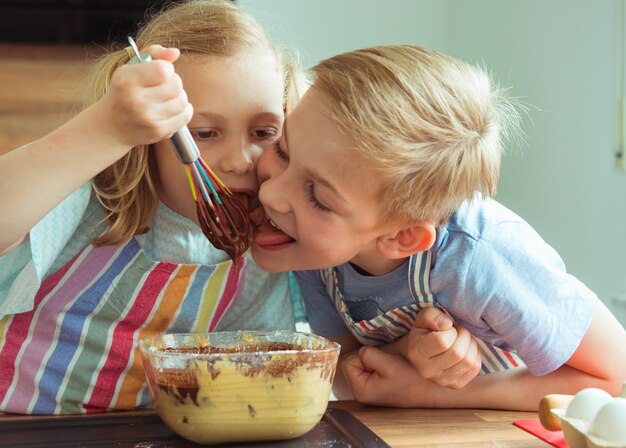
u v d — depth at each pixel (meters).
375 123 0.85
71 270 1.02
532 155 2.33
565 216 2.22
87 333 1.03
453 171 0.89
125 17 2.21
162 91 0.76
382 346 1.09
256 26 0.99
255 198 0.97
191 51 0.93
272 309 1.11
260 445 0.80
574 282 1.01
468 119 0.90
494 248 0.97
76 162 0.79
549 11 2.22
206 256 1.06
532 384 0.99
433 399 0.99
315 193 0.88
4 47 2.19
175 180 0.98
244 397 0.78
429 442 0.83
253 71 0.93
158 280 1.04
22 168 0.79
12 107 2.21
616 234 2.03
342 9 2.49
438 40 2.58
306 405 0.80
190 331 1.07
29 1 2.17
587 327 0.98
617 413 0.72
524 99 2.35
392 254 0.94
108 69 1.01
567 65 2.17
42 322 1.03
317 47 2.49
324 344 0.86
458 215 0.99
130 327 1.05
